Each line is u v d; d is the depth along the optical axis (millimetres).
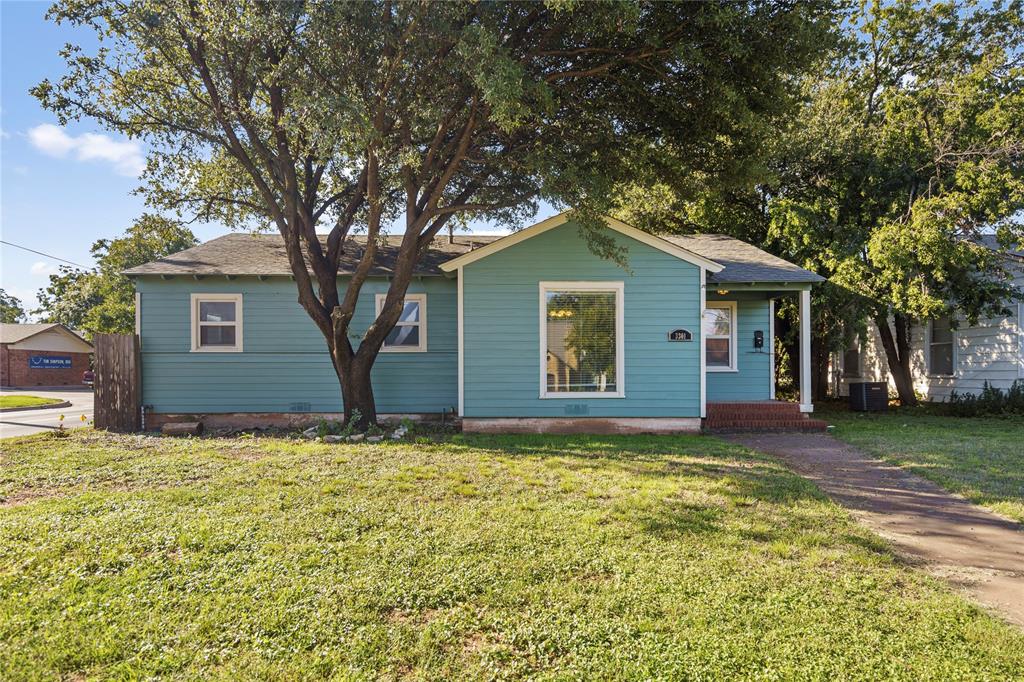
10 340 36906
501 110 7176
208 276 12156
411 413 12523
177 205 11906
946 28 14820
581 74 8750
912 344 17516
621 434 10859
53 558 4254
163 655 3018
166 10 8906
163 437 10383
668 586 3848
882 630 3324
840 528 5113
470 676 2885
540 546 4543
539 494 6082
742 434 11078
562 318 11070
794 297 14891
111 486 6359
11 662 2945
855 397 15469
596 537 4742
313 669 2910
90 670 2904
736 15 7562
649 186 10352
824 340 16125
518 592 3746
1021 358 13352
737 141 9469
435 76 8672
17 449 8711
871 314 14391
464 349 11031
